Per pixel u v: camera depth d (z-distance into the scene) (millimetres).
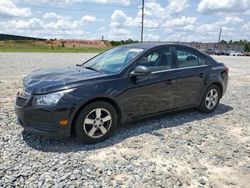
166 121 5465
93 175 3293
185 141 4477
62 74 4504
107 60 5168
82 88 4027
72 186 3039
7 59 19969
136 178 3281
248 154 4133
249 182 3342
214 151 4172
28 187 2988
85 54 32781
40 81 4176
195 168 3609
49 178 3174
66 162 3576
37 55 27406
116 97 4340
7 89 8086
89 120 4129
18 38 91125
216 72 6047
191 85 5547
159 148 4152
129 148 4109
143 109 4816
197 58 5824
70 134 4039
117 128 4945
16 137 4340
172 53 5332
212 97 6152
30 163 3510
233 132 5055
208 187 3186
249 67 20281
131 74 4562
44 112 3826
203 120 5676
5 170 3299
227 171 3586
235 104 7285
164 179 3291
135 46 5352
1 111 5691
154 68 4977
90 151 3953
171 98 5234
